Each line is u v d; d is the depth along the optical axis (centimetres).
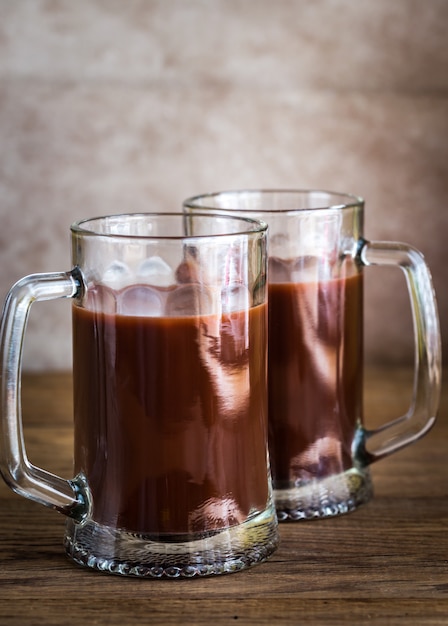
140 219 63
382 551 62
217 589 58
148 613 56
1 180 91
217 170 91
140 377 58
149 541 59
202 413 59
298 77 90
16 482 60
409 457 75
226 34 90
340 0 89
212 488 59
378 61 90
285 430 65
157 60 90
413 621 56
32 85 90
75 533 61
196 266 58
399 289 94
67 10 89
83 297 60
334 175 91
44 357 95
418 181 91
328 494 66
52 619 56
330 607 57
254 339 60
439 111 91
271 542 62
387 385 89
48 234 92
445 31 90
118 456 59
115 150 91
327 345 66
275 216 64
